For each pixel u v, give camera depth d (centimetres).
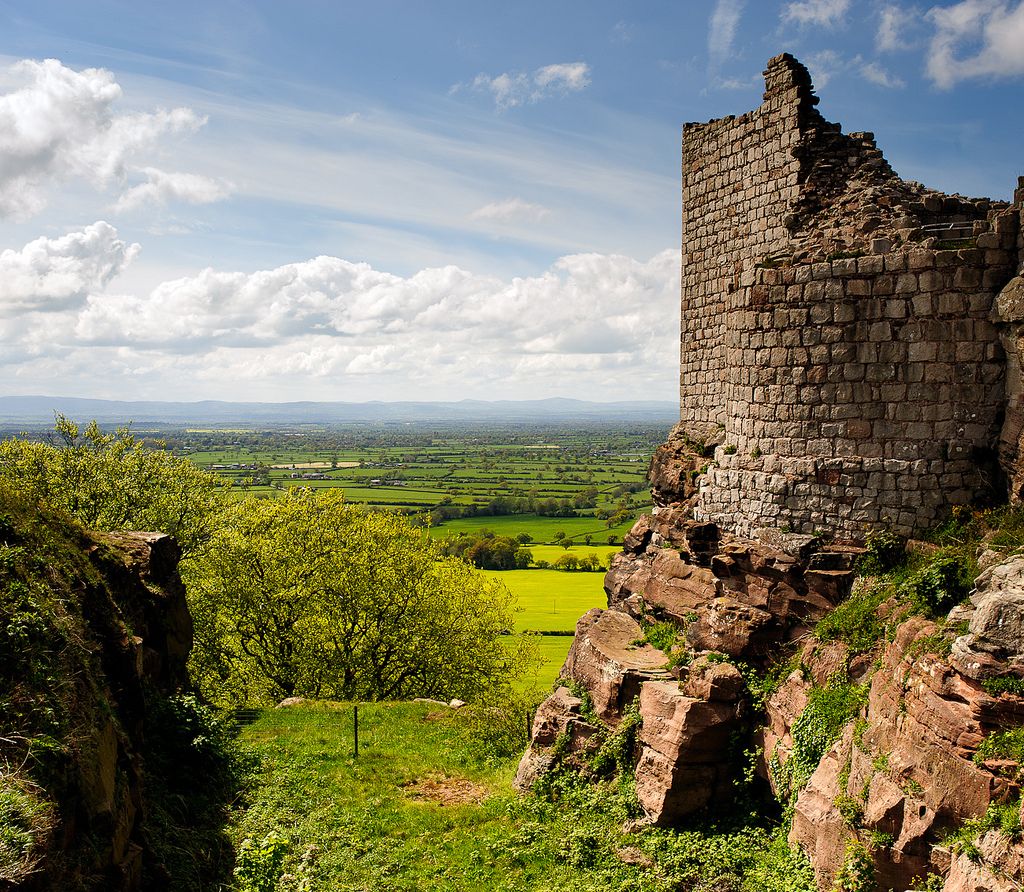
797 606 1405
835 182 1733
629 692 1544
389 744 2252
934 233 1387
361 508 4028
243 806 1700
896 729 1000
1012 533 1132
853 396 1375
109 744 1201
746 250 2030
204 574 3434
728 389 1609
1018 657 887
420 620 3644
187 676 2173
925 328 1315
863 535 1364
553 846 1418
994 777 847
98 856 1004
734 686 1377
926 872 903
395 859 1480
